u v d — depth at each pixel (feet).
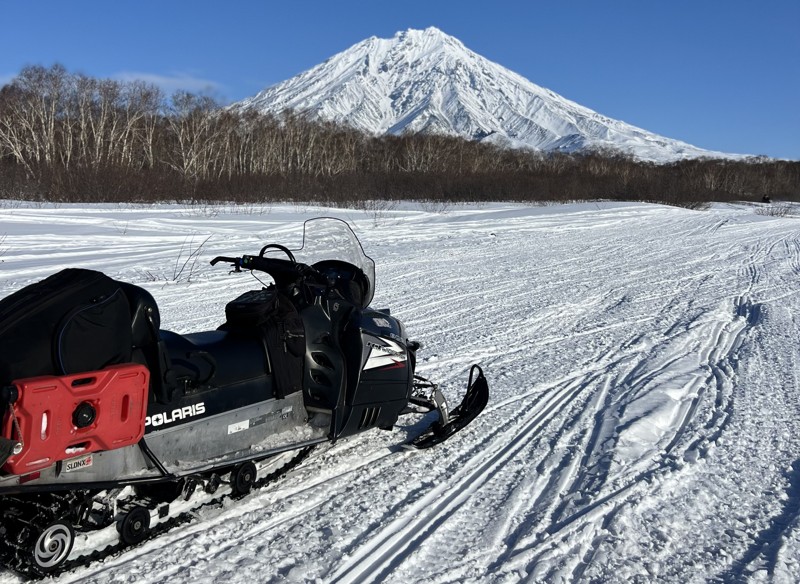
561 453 14.74
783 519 11.90
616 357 22.99
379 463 13.92
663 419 16.79
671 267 46.37
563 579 9.91
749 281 40.57
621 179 196.54
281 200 113.09
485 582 9.79
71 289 8.96
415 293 33.76
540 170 273.33
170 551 10.08
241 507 11.62
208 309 27.84
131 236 52.21
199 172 163.43
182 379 10.31
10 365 8.18
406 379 14.20
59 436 8.36
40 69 157.28
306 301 12.77
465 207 121.90
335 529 11.06
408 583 9.66
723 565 10.37
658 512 12.02
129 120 165.68
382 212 93.30
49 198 95.61
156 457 9.96
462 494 12.67
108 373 8.87
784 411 17.56
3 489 8.11
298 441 12.34
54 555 8.73
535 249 55.57
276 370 11.91
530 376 20.61
